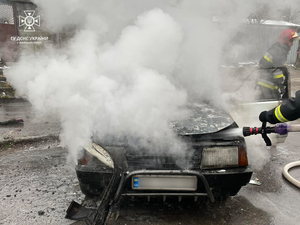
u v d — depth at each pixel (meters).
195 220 2.27
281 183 2.92
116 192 1.99
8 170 3.15
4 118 5.21
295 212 2.41
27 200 2.54
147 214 2.33
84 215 2.22
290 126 1.83
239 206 2.48
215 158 2.14
